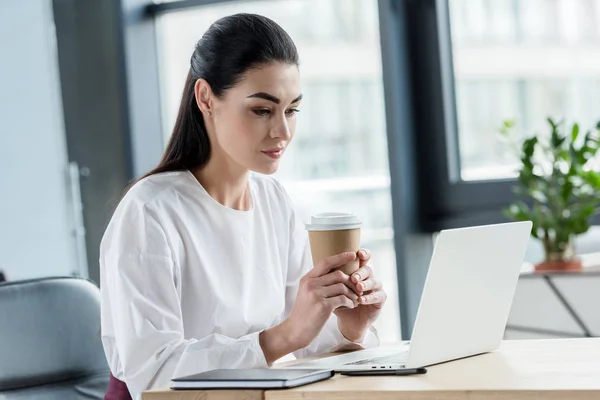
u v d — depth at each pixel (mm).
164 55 4531
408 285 3816
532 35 3635
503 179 3691
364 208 4070
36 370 2115
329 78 4090
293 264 2295
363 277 1715
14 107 4500
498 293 1664
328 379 1489
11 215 4473
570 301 2980
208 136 2082
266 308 2141
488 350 1682
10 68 4492
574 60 3564
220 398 1445
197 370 1714
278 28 1940
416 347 1511
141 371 1768
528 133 3674
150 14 4500
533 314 3059
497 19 3705
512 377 1395
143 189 1998
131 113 4457
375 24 3959
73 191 4559
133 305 1816
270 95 1887
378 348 1876
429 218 3883
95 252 4570
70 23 4543
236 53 1906
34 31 4555
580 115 3572
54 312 2170
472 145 3803
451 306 1562
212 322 2021
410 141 3846
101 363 2197
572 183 3154
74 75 4555
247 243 2117
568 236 3131
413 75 3857
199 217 2043
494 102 3740
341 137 4090
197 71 2016
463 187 3787
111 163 4500
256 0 4199
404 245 3812
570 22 3559
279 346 1726
